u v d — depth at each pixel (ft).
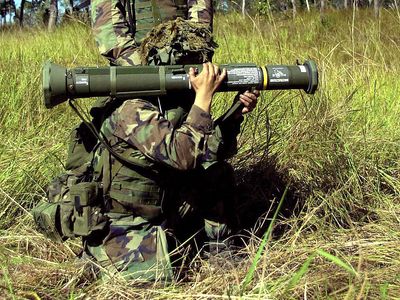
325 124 10.94
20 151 11.03
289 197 10.00
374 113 12.94
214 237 8.35
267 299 6.04
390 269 6.88
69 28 29.96
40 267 7.69
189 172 7.94
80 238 8.91
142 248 7.49
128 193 7.51
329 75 15.12
